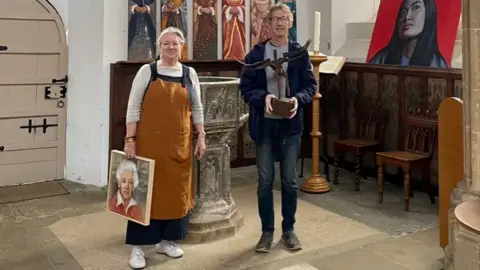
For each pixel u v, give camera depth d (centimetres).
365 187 478
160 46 294
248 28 544
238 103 349
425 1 473
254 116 312
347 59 555
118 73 465
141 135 292
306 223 377
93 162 476
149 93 289
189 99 299
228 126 346
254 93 304
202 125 312
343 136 545
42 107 477
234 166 545
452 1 447
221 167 354
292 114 295
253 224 375
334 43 567
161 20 490
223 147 356
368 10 583
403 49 486
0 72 455
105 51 461
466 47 256
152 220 296
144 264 299
